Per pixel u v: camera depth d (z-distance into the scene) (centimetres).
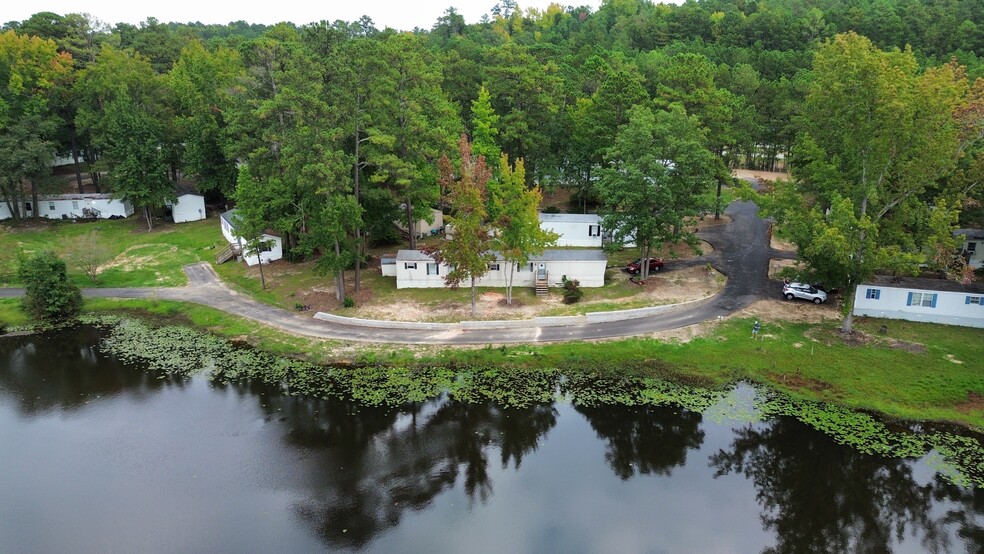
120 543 2436
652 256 5594
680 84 6294
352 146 4909
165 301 5009
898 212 3794
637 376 3716
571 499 2720
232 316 4681
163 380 3812
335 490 2778
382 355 3988
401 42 5453
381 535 2489
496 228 4488
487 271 4756
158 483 2816
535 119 6775
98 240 6506
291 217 5019
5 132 6856
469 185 4125
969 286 4175
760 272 5144
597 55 9369
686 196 4869
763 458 2997
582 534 2491
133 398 3594
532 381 3700
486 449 3102
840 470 2900
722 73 8462
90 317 4794
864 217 3547
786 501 2711
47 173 6894
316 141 4391
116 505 2666
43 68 7406
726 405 3425
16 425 3312
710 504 2689
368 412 3425
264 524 2552
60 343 4372
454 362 3891
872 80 3497
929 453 2986
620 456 3041
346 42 5278
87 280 5441
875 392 3434
